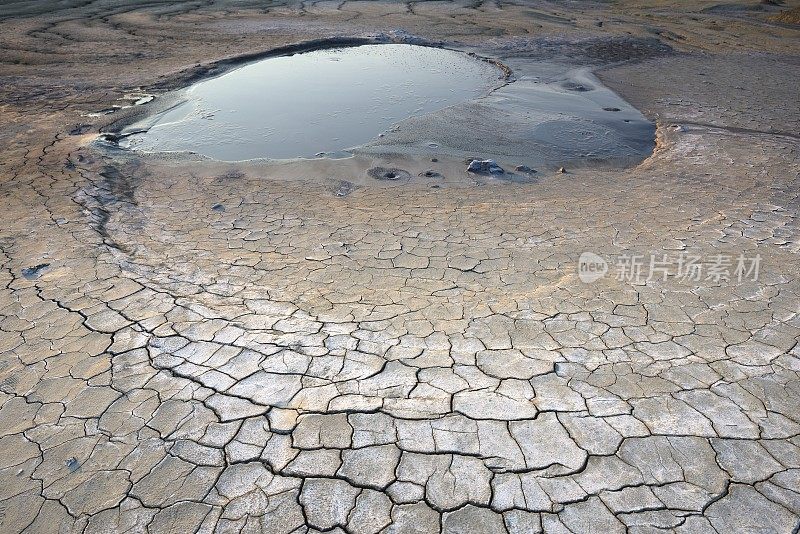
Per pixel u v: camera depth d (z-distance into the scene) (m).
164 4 17.91
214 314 3.67
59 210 5.30
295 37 13.80
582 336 3.45
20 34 13.49
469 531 2.27
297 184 6.45
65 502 2.39
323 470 2.52
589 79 11.38
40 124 8.02
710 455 2.58
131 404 2.88
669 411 2.83
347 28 15.01
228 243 4.93
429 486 2.45
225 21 15.67
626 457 2.58
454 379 3.06
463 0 19.98
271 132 8.20
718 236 4.87
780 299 3.79
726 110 9.42
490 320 3.65
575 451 2.61
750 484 2.45
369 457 2.58
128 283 4.03
